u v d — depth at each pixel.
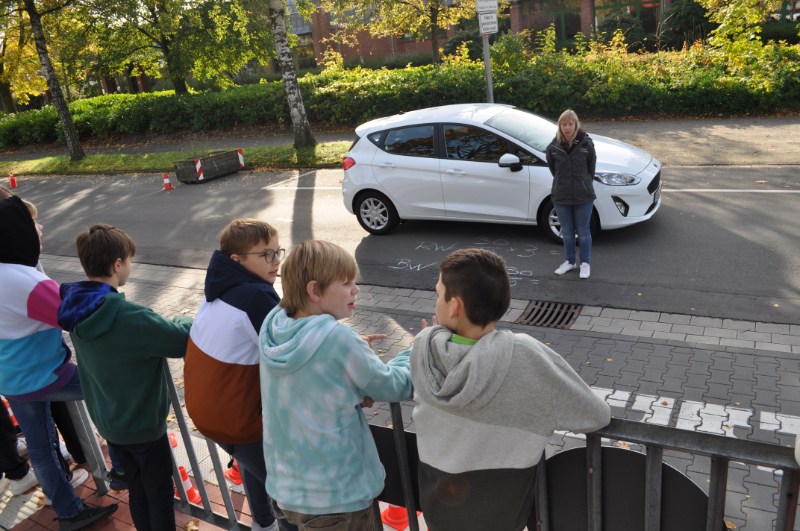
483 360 1.56
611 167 7.70
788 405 4.32
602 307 6.21
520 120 8.36
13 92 36.06
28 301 2.82
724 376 4.77
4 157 26.06
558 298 6.52
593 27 32.91
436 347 1.67
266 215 11.30
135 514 2.92
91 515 3.30
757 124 13.92
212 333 2.26
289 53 16.52
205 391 2.28
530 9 33.78
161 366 2.71
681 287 6.43
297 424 1.87
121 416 2.61
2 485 3.80
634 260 7.25
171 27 23.22
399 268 7.95
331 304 1.92
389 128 8.87
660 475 1.69
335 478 1.88
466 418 1.64
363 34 38.84
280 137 21.14
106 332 2.46
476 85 18.53
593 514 1.82
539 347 1.58
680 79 15.95
